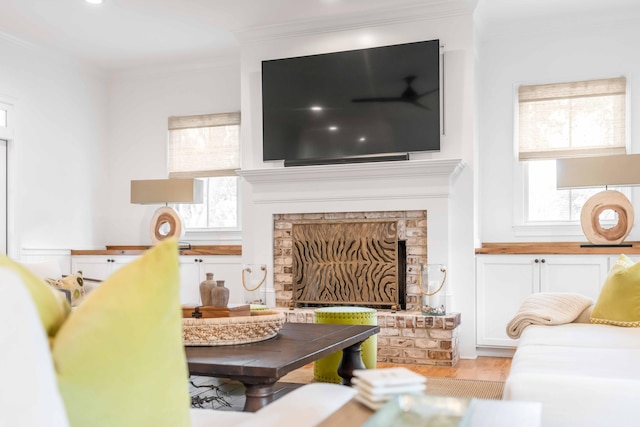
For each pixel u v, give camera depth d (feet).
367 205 16.72
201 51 20.54
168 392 3.73
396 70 16.85
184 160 21.57
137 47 20.02
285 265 17.71
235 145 20.95
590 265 15.61
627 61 17.20
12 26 17.94
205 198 21.56
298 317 16.53
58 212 20.24
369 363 13.25
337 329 10.16
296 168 17.02
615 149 17.17
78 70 21.29
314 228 17.31
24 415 2.87
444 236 16.05
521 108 18.08
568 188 16.29
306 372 14.79
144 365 3.53
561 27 17.70
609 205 15.89
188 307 9.19
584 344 9.45
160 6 16.52
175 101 21.84
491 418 4.52
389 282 16.56
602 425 6.04
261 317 8.71
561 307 12.25
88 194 21.53
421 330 15.58
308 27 17.71
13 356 2.88
